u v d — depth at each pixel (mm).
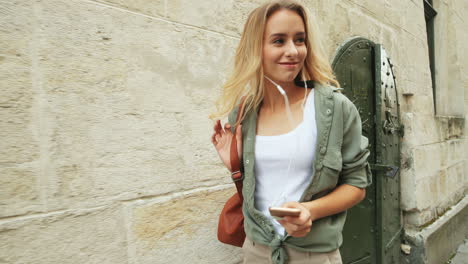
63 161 1103
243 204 1098
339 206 917
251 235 1041
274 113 1035
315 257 957
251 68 960
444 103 4430
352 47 2336
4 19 993
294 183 952
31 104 1040
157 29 1353
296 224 764
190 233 1465
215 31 1577
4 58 992
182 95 1438
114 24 1227
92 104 1169
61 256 1093
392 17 2986
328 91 962
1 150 986
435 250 3098
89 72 1163
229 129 1123
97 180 1180
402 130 2889
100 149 1188
